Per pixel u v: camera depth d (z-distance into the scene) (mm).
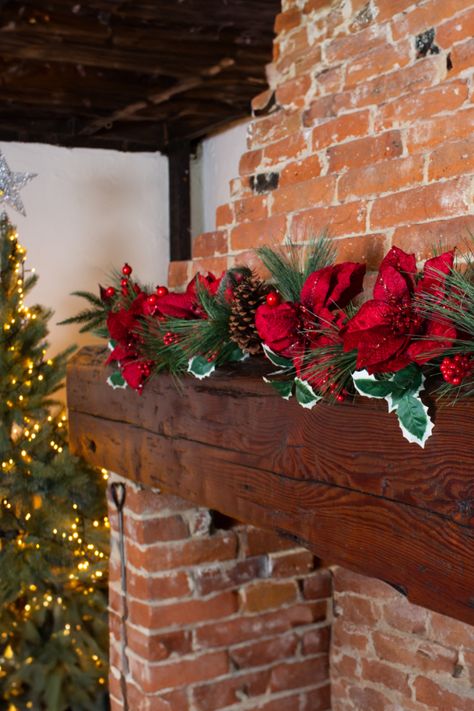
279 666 2160
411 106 1538
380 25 1646
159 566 1995
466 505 945
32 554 2959
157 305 1493
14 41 2467
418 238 1469
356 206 1610
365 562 1127
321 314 1176
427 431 987
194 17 2412
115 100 3068
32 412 3004
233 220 1979
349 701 2168
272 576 2137
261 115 1962
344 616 2168
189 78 2857
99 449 1979
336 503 1173
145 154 3863
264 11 2391
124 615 2086
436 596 1007
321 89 1780
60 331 3715
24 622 3062
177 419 1600
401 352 986
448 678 1887
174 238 3865
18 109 3201
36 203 3643
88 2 2285
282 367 1309
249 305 1338
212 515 2057
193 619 2043
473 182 1381
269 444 1319
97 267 3789
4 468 2945
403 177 1521
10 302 2959
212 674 2074
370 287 1511
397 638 2012
